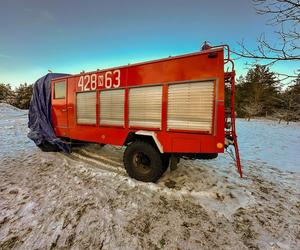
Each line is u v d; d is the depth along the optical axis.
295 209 3.16
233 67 3.46
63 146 6.10
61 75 6.68
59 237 2.43
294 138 10.30
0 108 25.81
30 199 3.33
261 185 4.05
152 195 3.49
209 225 2.71
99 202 3.22
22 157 5.85
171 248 2.29
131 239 2.41
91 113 5.02
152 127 3.91
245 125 17.52
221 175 4.45
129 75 4.20
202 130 3.38
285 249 2.29
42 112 6.48
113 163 5.24
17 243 2.34
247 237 2.49
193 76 3.41
